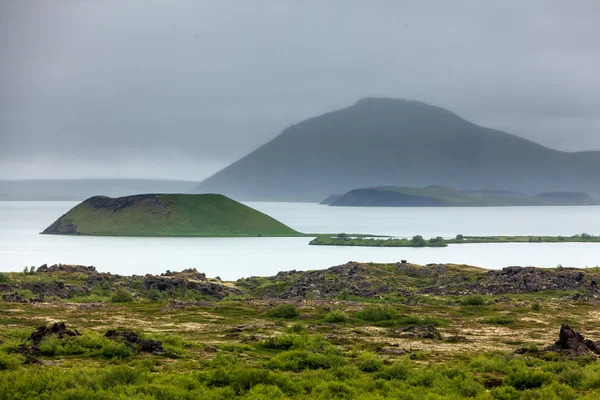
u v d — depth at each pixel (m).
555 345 48.22
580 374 36.06
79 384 31.69
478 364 41.69
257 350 48.28
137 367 36.47
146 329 60.44
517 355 45.81
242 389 32.16
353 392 32.19
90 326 61.06
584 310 82.81
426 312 80.00
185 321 67.75
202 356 44.34
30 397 29.05
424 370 38.47
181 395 30.19
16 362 36.75
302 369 39.66
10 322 61.47
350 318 72.38
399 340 56.09
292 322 68.75
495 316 75.56
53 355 41.91
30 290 107.38
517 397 31.61
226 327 62.94
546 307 85.44
